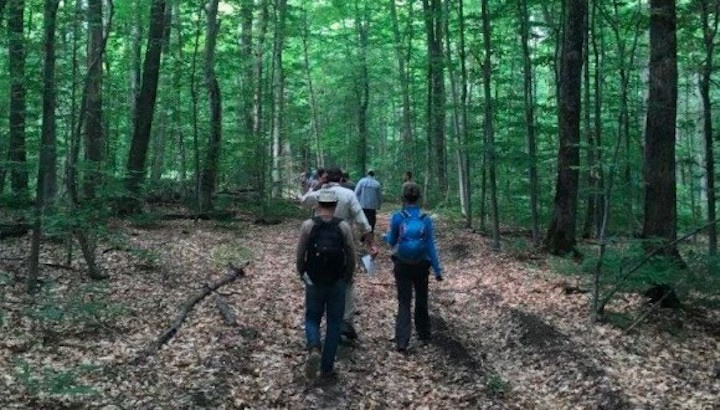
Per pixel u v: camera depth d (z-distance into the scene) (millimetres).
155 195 21109
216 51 19625
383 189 35219
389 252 14125
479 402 5758
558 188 13531
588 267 8250
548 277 11078
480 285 10758
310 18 30766
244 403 5363
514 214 19766
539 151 17156
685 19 10719
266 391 5695
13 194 11602
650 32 8688
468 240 15781
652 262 8047
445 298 9953
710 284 7539
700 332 7746
